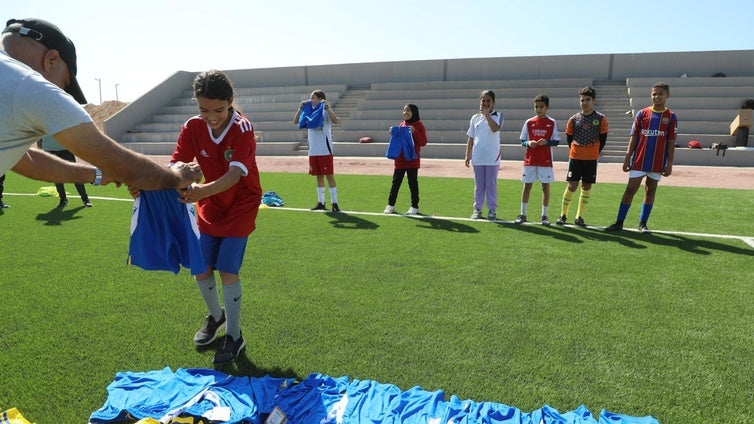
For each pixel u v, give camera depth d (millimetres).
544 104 6598
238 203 2928
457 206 8461
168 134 22812
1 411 2354
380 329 3309
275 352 2986
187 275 4418
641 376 2717
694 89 20766
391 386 2531
